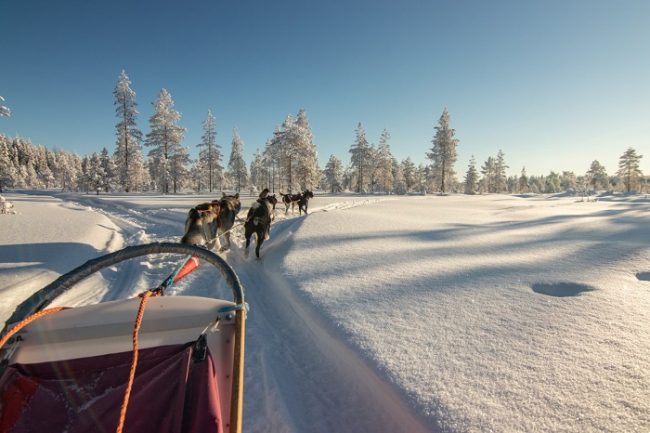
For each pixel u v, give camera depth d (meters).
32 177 89.62
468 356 2.86
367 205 21.64
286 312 4.54
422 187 78.44
